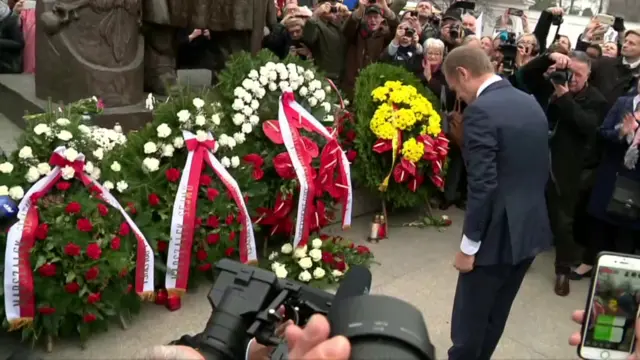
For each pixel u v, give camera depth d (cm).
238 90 374
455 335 279
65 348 301
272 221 392
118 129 363
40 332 286
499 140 251
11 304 273
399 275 411
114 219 297
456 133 499
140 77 459
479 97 260
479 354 286
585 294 413
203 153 342
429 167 478
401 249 453
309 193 377
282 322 95
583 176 443
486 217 253
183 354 69
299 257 384
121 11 435
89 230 282
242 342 93
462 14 629
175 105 345
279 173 378
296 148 380
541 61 391
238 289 99
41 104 437
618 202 384
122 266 292
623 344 139
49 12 429
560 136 407
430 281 407
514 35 523
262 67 387
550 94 405
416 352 58
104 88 434
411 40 512
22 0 615
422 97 468
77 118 308
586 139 403
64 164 289
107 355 298
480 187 250
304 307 100
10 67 605
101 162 312
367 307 63
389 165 462
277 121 387
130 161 331
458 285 278
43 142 294
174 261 329
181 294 334
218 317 94
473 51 266
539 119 257
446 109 511
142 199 326
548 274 440
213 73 518
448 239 478
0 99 499
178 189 330
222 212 342
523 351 340
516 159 251
